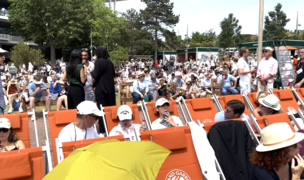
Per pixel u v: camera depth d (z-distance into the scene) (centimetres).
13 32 5178
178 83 1080
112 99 577
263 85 769
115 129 424
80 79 512
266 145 240
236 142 312
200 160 303
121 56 3216
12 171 249
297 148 238
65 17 4438
